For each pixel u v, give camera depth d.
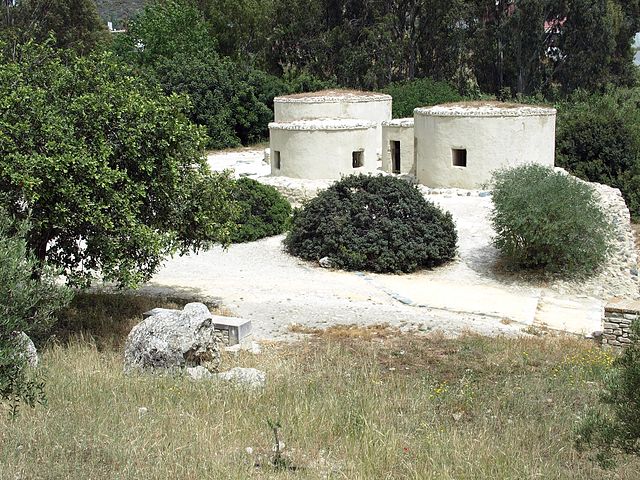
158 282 18.25
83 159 12.11
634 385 6.71
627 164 31.23
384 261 19.75
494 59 52.12
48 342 11.98
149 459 7.26
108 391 9.51
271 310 15.89
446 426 9.05
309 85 47.09
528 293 18.80
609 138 31.16
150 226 14.16
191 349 11.04
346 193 21.06
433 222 20.47
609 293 19.20
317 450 8.11
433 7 50.94
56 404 8.75
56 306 8.41
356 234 20.27
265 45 54.19
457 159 25.09
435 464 7.60
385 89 40.62
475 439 8.56
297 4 52.72
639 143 31.77
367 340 13.95
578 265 19.86
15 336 7.46
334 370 11.55
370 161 27.34
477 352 13.08
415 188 21.12
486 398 10.38
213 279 18.77
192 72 41.53
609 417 8.28
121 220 12.83
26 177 11.61
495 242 20.23
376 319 15.48
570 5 49.06
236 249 21.69
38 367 9.99
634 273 20.30
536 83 51.62
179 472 7.04
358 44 51.88
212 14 53.28
